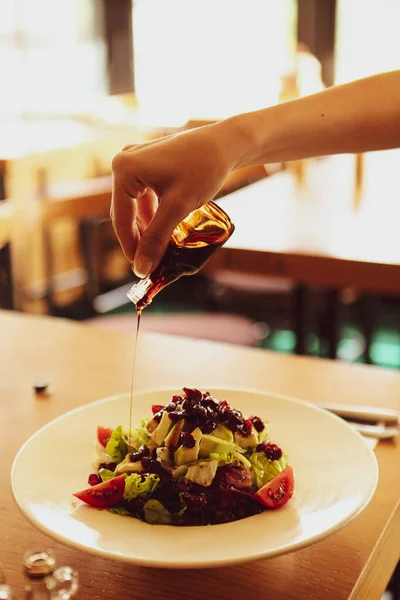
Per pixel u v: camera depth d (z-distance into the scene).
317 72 3.00
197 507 0.52
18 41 3.22
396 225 1.46
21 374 0.83
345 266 1.23
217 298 2.20
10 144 2.57
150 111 3.17
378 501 0.59
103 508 0.54
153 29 3.30
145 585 0.51
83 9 3.22
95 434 0.65
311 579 0.51
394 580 0.89
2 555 0.53
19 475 0.56
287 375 0.82
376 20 2.89
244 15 3.15
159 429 0.57
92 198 1.50
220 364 0.85
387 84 0.68
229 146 0.60
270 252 1.28
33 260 2.77
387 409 0.73
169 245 0.60
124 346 0.91
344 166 2.25
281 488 0.54
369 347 2.06
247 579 0.51
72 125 2.99
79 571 0.52
